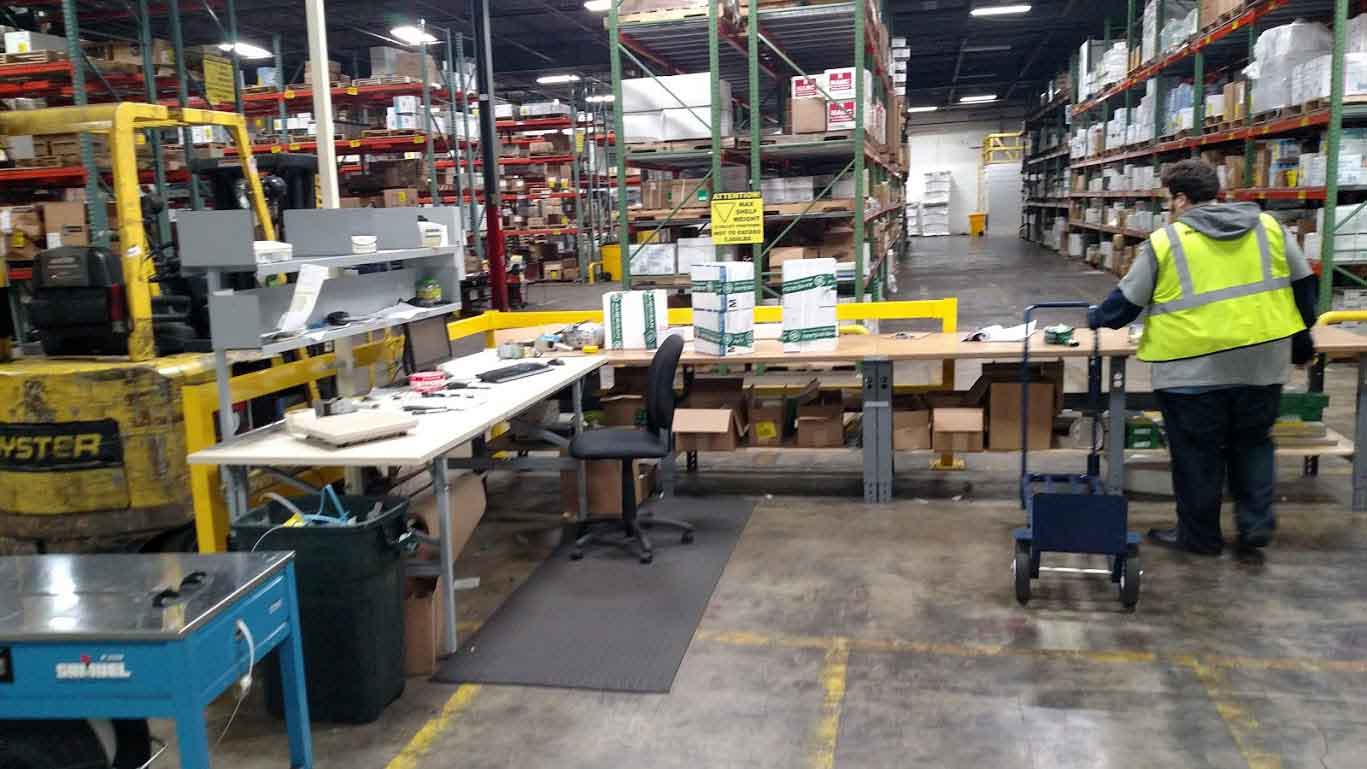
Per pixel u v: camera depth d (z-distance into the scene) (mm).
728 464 6453
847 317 6129
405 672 3510
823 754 2939
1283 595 3959
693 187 8781
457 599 4324
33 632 2096
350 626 3164
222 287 4309
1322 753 2838
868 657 3570
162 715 2129
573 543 5027
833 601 4102
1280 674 3318
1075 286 15500
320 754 3055
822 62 10219
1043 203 25656
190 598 2252
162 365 4246
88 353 4547
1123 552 3805
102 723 2402
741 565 4570
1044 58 27047
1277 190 8758
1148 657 3479
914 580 4289
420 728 3197
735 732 3090
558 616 4043
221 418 3699
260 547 3129
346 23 18844
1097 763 2832
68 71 9172
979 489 5637
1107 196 16844
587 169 19484
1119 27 19406
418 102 12195
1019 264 19906
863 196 8125
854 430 6086
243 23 17875
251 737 3166
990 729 3039
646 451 4547
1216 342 4066
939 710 3168
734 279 5316
